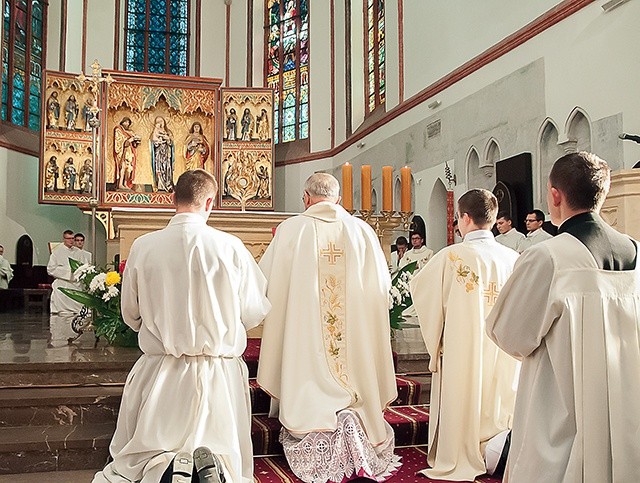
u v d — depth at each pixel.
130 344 6.03
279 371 4.05
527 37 9.20
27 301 13.90
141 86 13.20
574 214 2.58
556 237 2.57
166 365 3.45
